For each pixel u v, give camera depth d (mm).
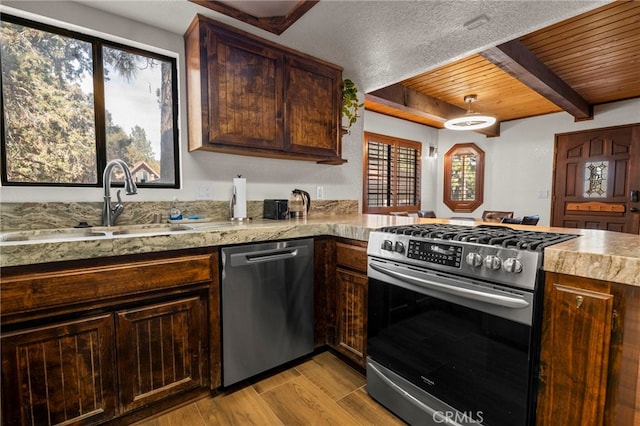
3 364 1062
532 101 4172
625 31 2412
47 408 1149
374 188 4965
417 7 1646
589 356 923
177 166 2012
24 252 1055
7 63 1540
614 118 4172
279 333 1770
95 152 1775
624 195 4129
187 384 1480
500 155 5297
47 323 1136
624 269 846
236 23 1803
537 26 1823
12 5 1499
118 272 1254
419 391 1356
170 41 1931
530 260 1007
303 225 1812
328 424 1414
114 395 1286
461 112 4438
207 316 1524
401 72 2484
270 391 1649
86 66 1734
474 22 1771
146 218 1869
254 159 2297
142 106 1909
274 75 2008
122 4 1651
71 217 1654
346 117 2807
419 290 1336
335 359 1970
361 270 1725
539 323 1018
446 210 5883
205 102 1749
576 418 958
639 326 900
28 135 1596
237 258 1579
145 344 1355
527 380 1025
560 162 4672
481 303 1126
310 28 1848
